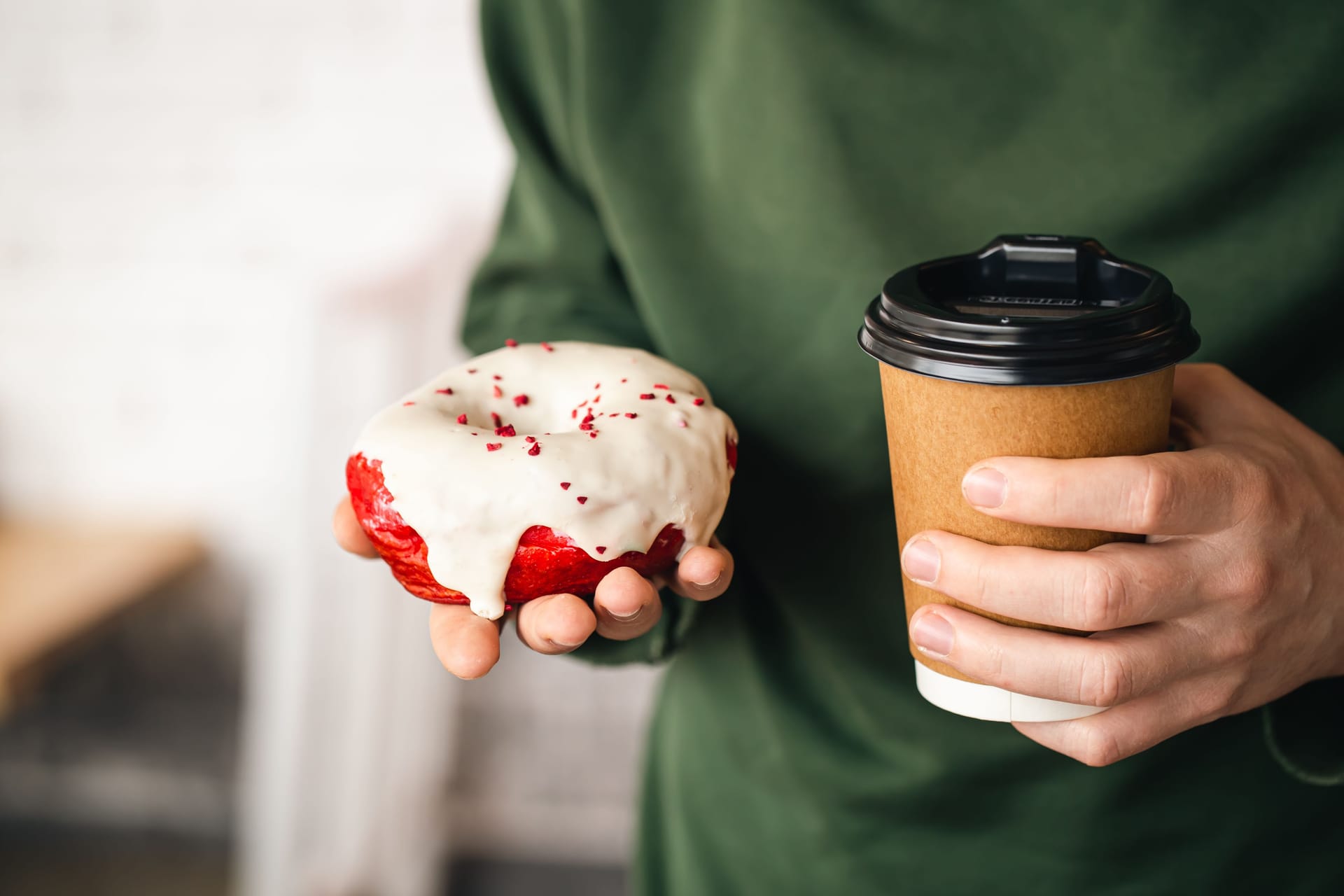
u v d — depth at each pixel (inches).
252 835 53.8
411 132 53.6
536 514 19.3
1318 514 19.2
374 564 48.2
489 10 26.9
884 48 23.2
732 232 24.6
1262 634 19.0
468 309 28.6
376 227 54.7
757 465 24.6
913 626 19.3
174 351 57.3
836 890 25.7
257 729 58.1
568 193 27.2
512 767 59.3
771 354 24.4
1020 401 18.3
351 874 49.0
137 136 54.6
